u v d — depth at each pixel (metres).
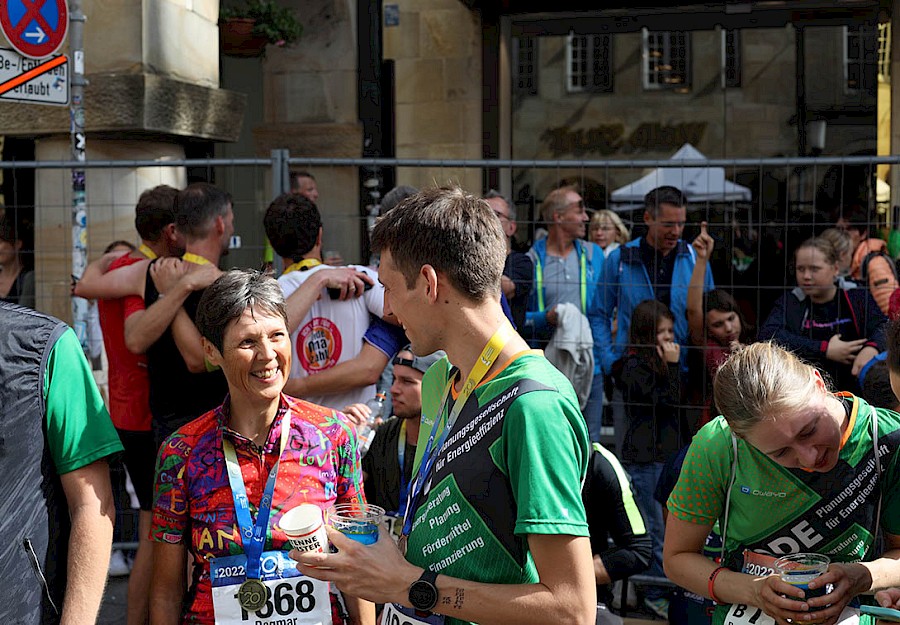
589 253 5.98
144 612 4.12
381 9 7.91
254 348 2.65
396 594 1.93
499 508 1.89
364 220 7.90
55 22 5.05
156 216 4.42
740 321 5.23
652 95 13.87
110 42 6.18
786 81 13.15
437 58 10.75
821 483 2.44
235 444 2.70
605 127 14.01
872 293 4.93
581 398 5.25
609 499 3.38
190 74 6.74
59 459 2.31
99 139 6.39
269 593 2.63
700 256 5.11
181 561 2.73
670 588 4.67
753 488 2.49
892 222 6.36
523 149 14.00
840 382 4.78
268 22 8.38
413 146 10.92
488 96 10.71
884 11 10.07
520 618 1.85
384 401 4.35
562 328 5.24
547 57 13.88
